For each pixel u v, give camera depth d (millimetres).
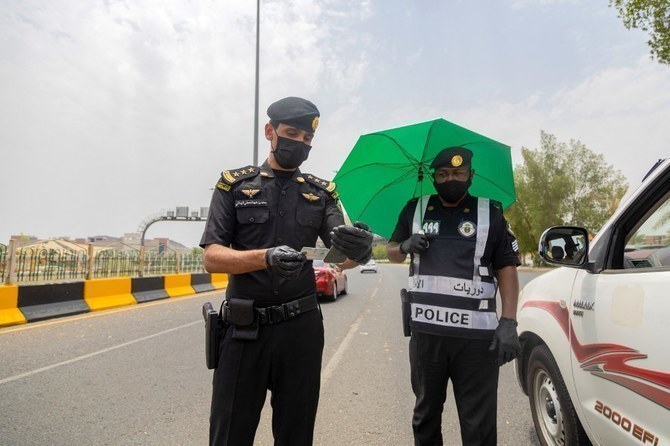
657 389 1589
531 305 2793
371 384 4246
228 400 1696
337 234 1482
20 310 7348
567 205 36062
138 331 6699
